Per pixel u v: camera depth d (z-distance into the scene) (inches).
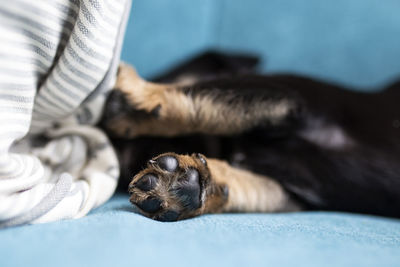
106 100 41.8
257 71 75.8
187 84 46.8
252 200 44.6
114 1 30.7
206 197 33.5
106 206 34.3
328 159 50.3
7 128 26.5
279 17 81.1
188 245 21.7
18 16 26.0
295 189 48.9
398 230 35.6
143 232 23.2
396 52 79.5
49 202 26.4
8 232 22.5
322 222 35.8
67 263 18.3
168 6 74.8
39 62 29.3
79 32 29.3
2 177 25.8
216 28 82.2
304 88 50.9
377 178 50.5
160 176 30.2
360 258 22.1
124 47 71.9
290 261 20.6
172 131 44.8
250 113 44.9
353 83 80.4
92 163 37.2
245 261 20.1
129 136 45.1
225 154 50.2
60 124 38.9
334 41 80.4
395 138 53.7
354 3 79.5
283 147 49.8
